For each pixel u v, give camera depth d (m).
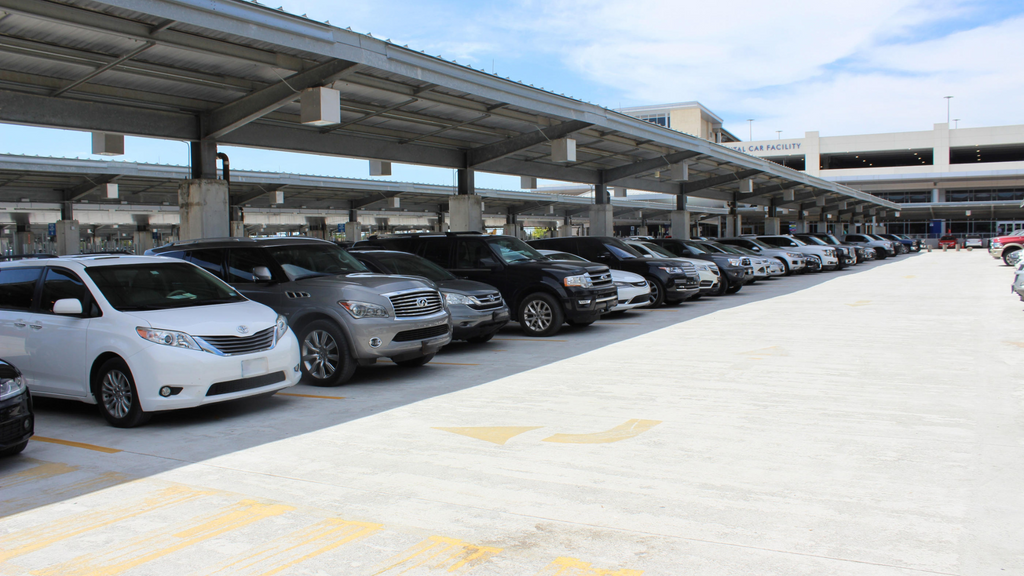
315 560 3.72
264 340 7.10
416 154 21.28
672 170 27.20
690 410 6.78
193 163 15.58
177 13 9.66
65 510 4.57
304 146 18.42
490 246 13.08
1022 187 72.50
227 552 3.85
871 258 41.84
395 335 8.47
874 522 4.07
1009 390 7.35
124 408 6.70
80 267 7.27
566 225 59.34
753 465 5.13
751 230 79.31
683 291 17.08
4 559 3.84
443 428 6.36
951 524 4.02
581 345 11.22
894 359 9.27
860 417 6.41
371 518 4.29
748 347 10.50
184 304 7.26
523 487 4.77
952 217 76.12
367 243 14.20
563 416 6.68
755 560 3.62
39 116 13.38
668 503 4.43
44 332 7.18
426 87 15.66
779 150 83.06
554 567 3.59
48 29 10.59
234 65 12.74
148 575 3.60
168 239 51.06
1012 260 31.75
